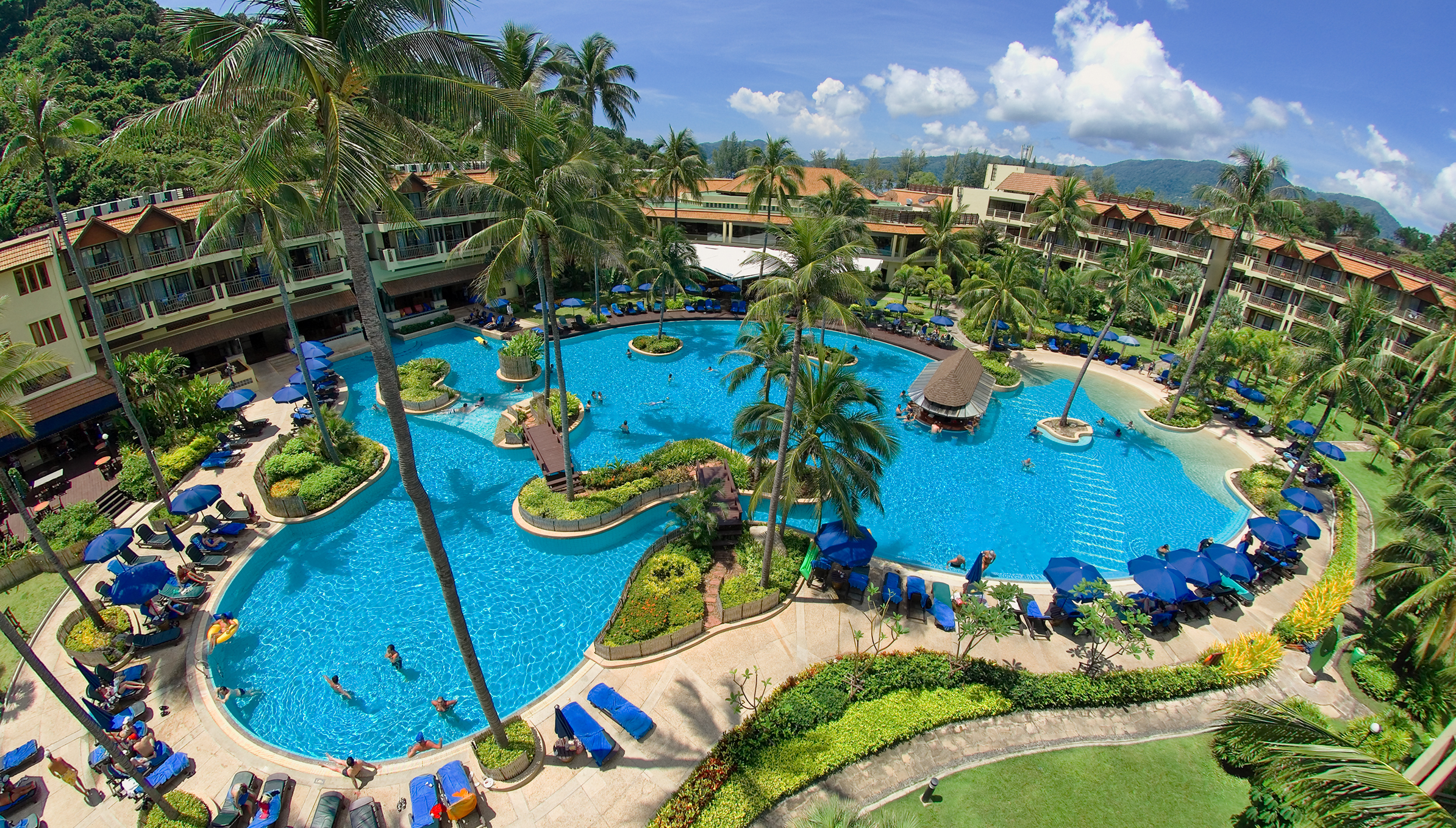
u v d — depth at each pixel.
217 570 25.42
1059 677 21.33
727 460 34.25
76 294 33.81
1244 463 38.50
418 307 55.44
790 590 24.84
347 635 23.17
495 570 26.64
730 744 18.36
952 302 69.44
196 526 28.16
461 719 20.19
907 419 42.62
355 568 26.48
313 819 15.88
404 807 16.83
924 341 56.97
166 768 17.31
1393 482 35.81
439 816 16.00
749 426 27.44
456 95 13.09
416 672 21.77
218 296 40.94
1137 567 24.69
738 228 76.69
